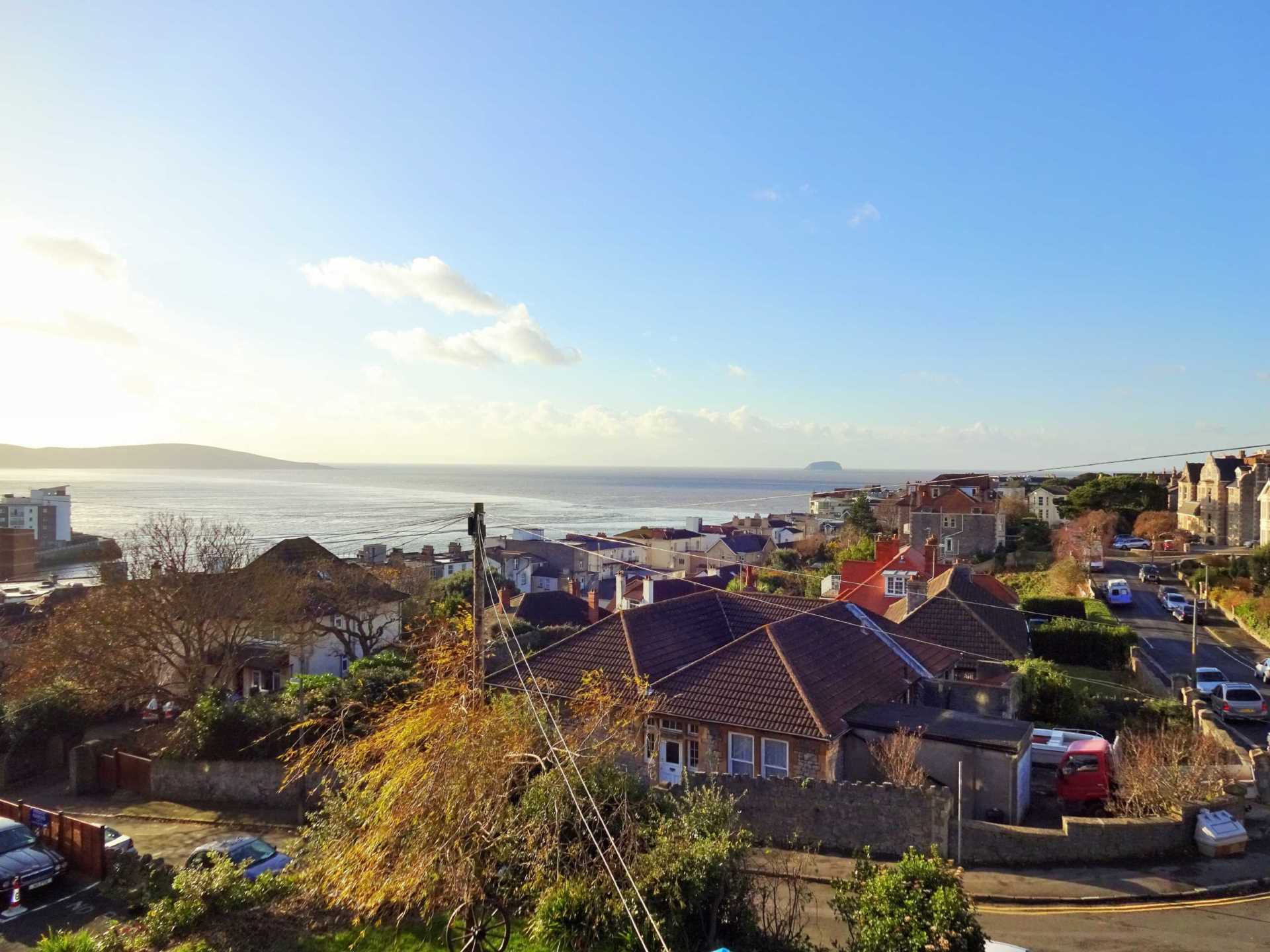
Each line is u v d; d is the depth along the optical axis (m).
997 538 78.00
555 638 47.41
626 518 197.25
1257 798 21.69
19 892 19.66
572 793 11.65
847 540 89.81
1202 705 33.03
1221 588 59.84
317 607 45.94
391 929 14.31
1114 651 42.97
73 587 59.06
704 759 25.00
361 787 15.67
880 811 20.28
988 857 19.50
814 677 26.03
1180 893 17.36
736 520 147.12
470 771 11.98
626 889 11.98
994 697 29.52
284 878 16.06
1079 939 15.31
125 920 18.86
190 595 37.53
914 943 10.86
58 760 34.12
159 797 30.17
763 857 19.53
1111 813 22.34
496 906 12.43
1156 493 97.62
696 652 30.83
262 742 29.52
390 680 31.23
